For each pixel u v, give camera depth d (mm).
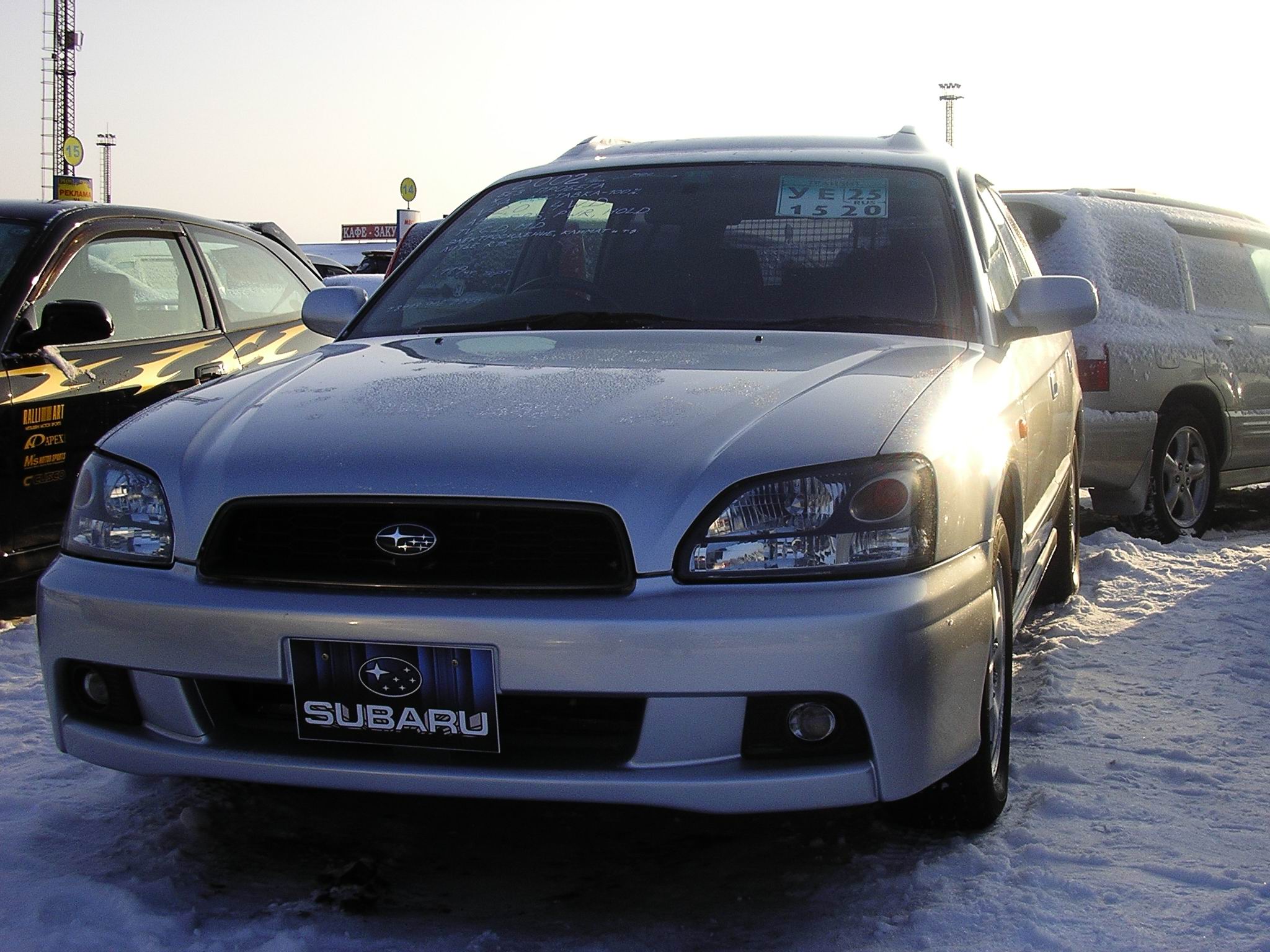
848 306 3393
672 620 2367
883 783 2445
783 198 3709
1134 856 2861
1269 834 2998
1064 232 6695
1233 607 5062
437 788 2455
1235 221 7738
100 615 2633
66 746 2729
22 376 4852
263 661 2504
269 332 6199
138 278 5582
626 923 2592
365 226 51531
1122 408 6363
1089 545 6398
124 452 2801
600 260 3637
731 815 3107
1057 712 3803
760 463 2494
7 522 4781
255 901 2686
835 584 2438
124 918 2547
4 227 5270
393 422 2691
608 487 2449
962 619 2615
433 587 2451
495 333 3436
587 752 2469
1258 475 7367
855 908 2623
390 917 2611
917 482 2543
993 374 3189
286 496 2545
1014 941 2469
